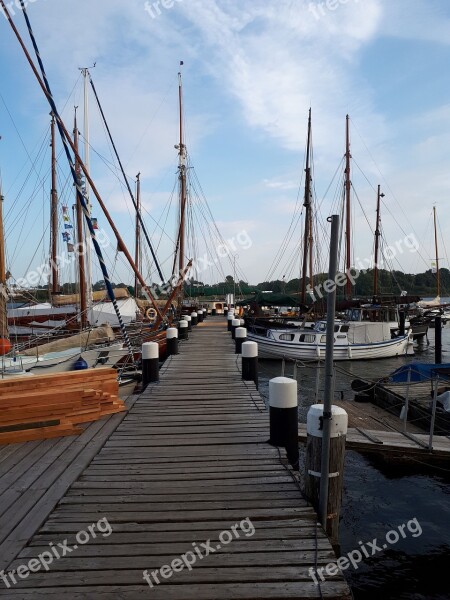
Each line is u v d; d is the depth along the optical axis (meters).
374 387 12.65
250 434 6.43
